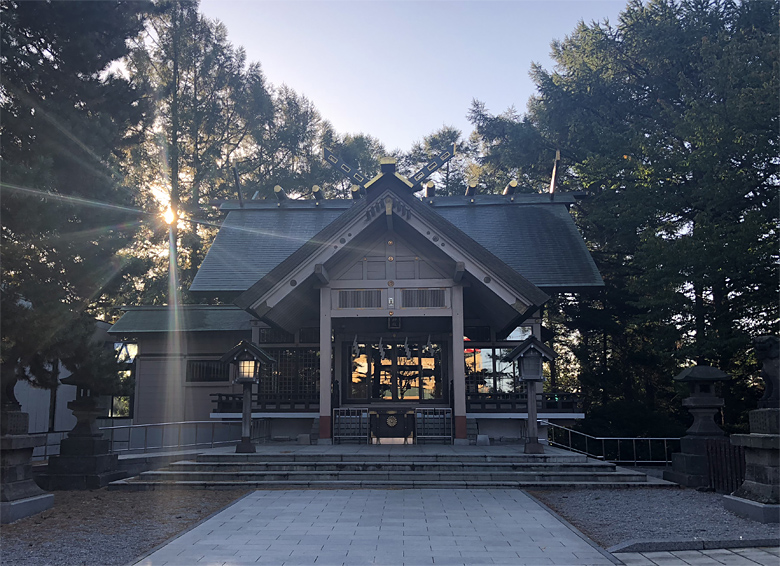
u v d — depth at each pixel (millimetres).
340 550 7703
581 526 9219
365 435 19469
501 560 7262
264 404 19984
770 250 19391
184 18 33219
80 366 13078
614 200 27031
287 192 36594
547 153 32969
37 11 13859
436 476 13234
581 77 31453
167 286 32875
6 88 13070
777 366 10141
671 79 28109
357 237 18078
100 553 7684
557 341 34344
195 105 33844
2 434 10102
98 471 13211
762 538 7984
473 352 21031
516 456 14133
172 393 23359
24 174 11641
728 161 21312
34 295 11930
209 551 7664
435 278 18328
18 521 9641
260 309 17109
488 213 25891
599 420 23188
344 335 21094
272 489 12625
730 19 26891
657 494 11969
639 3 30016
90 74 14875
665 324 23812
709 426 13234
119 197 14148
